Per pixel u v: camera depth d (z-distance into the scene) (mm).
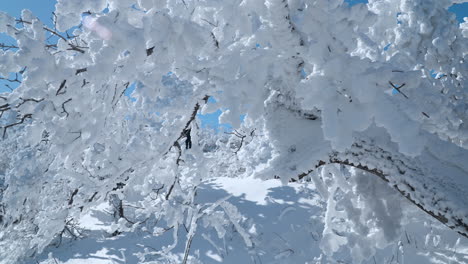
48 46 2242
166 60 2221
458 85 4000
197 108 3184
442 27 4098
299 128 3113
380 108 1927
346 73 2006
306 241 6070
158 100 3164
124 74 1915
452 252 4445
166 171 3885
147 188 3754
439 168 2670
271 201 7770
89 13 2154
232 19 2529
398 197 3449
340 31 2234
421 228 5133
